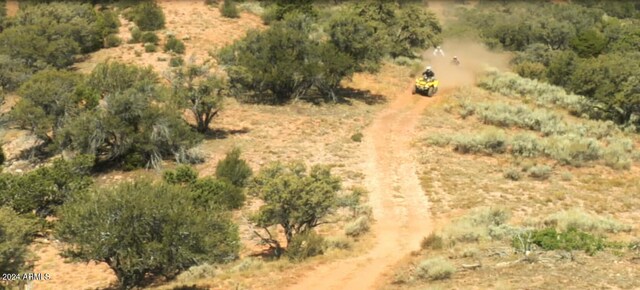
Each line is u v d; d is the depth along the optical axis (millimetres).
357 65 64500
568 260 24719
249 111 57812
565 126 58062
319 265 28000
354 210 36125
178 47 71750
